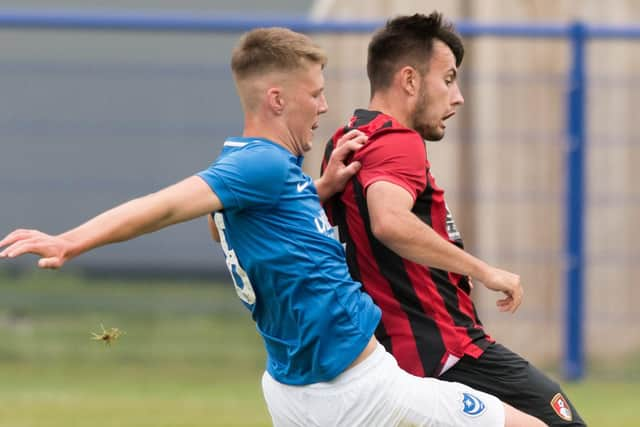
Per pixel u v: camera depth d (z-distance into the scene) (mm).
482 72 28438
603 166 28547
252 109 12438
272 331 12477
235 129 29359
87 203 31000
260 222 12008
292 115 12398
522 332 28391
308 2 36719
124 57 33094
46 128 28859
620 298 28516
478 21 29016
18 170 31531
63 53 33156
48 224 30969
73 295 29938
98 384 25844
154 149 32000
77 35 33094
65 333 29531
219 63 31516
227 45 33031
